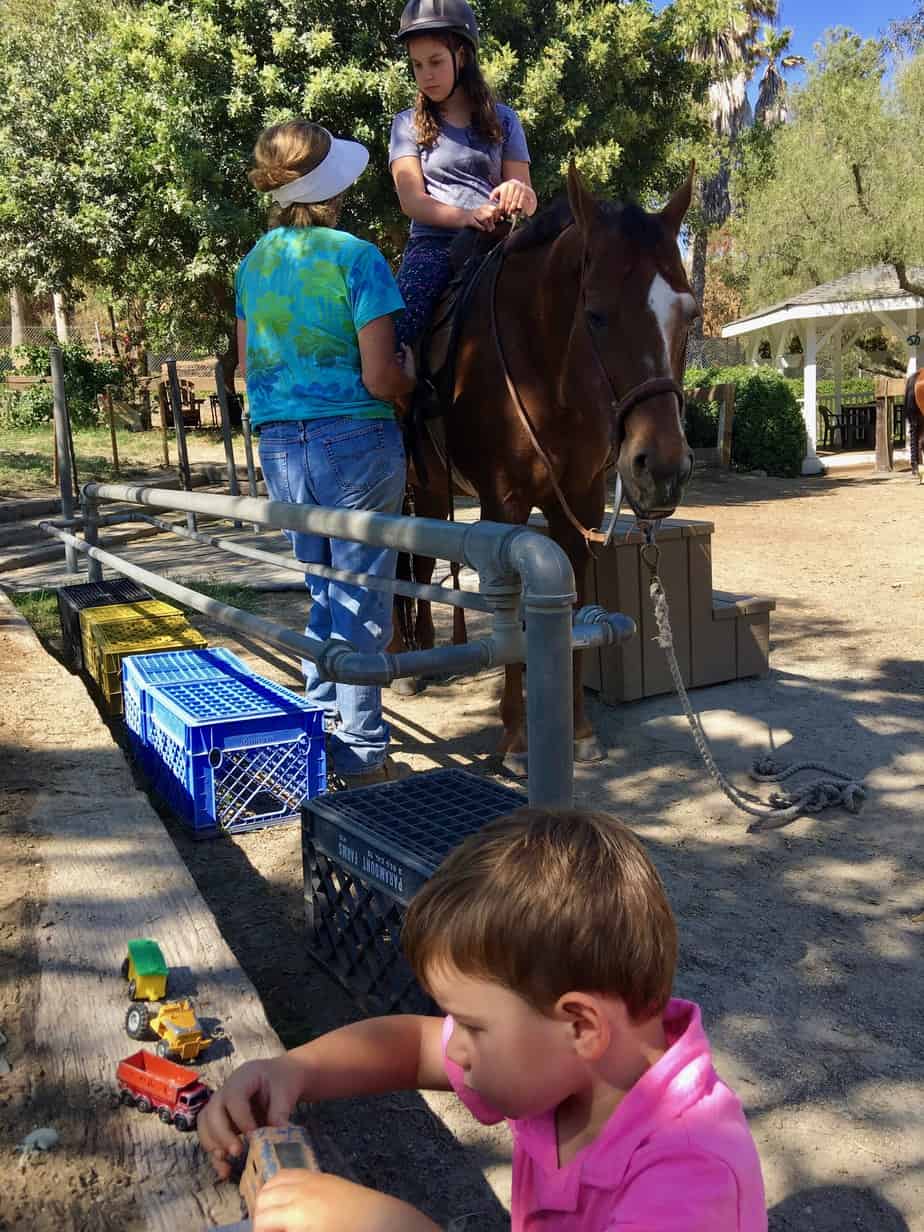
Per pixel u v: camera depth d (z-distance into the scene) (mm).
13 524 11227
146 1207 1540
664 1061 1114
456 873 1114
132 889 2605
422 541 2172
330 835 2912
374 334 3705
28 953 2277
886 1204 2225
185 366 28984
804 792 4281
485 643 2152
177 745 3951
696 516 13109
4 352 24891
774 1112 2514
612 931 1040
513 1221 1282
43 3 24891
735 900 3539
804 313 18422
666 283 3453
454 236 4582
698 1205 1050
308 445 3805
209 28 12734
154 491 4270
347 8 12828
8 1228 1484
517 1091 1089
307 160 3688
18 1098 1784
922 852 3885
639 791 4477
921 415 16859
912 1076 2643
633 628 2395
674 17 14266
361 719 4031
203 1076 1865
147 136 14672
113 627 5305
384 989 2768
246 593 8047
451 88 4355
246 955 3141
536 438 4047
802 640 6848
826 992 3002
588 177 13078
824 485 16609
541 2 13320
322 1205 1086
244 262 3924
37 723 4043
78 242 17062
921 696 5648
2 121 17609
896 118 16297
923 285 18141
